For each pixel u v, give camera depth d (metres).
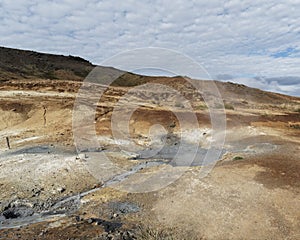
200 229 6.43
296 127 18.47
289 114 23.56
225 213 6.95
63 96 26.05
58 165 11.17
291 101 40.47
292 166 9.82
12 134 17.72
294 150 12.37
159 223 6.81
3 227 6.99
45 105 22.78
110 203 8.01
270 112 24.83
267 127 18.19
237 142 15.24
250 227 6.36
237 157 11.46
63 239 6.19
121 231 6.51
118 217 7.22
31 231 6.63
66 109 21.97
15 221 7.30
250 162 10.55
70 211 7.75
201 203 7.49
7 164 11.36
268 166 9.91
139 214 7.30
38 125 19.72
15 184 9.41
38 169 10.73
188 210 7.22
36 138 16.52
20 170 10.62
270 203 7.28
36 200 8.42
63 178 9.95
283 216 6.70
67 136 16.81
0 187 9.19
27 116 21.70
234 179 8.86
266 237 6.02
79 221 7.11
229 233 6.21
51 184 9.45
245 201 7.44
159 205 7.65
